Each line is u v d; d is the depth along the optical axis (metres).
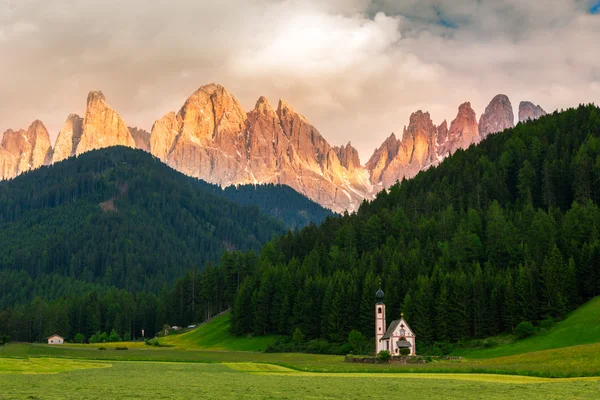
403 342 142.62
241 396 67.50
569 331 141.00
